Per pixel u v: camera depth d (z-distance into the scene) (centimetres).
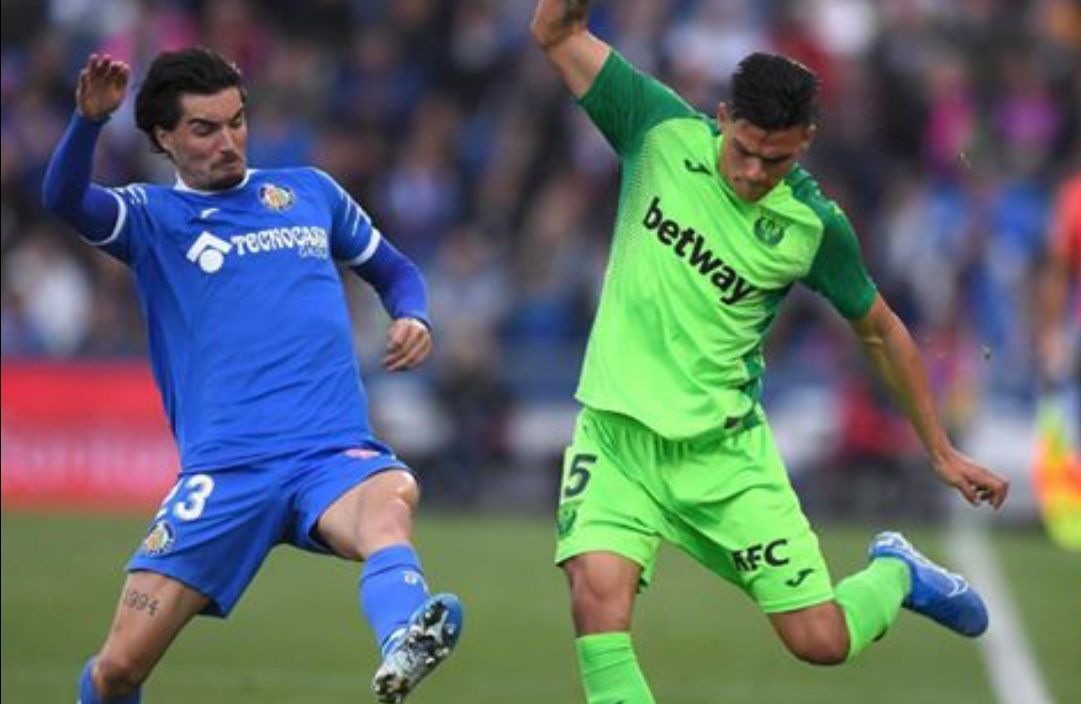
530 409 6028
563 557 2641
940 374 5812
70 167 2559
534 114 6650
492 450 5972
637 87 2695
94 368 5800
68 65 6744
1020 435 5828
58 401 5784
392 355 2722
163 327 2647
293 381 2617
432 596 2473
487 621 4153
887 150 6500
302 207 2698
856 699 3522
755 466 2673
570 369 6062
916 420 2800
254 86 6700
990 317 6162
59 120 6631
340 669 3675
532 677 3638
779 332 6088
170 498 2605
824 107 6462
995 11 7081
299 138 6550
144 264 2639
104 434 5769
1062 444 5341
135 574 2594
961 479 2800
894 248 6259
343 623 4119
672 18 6831
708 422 2631
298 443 2597
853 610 2745
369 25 7000
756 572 2669
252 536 2591
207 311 2622
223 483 2581
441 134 6631
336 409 2630
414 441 5984
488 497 5984
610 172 6488
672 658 3844
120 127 6531
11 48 6825
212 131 2636
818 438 5853
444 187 6569
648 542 2642
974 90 6781
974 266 6222
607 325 2678
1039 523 5775
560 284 6250
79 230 2617
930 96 6550
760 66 2561
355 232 2762
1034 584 4688
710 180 2653
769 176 2595
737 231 2642
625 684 2569
